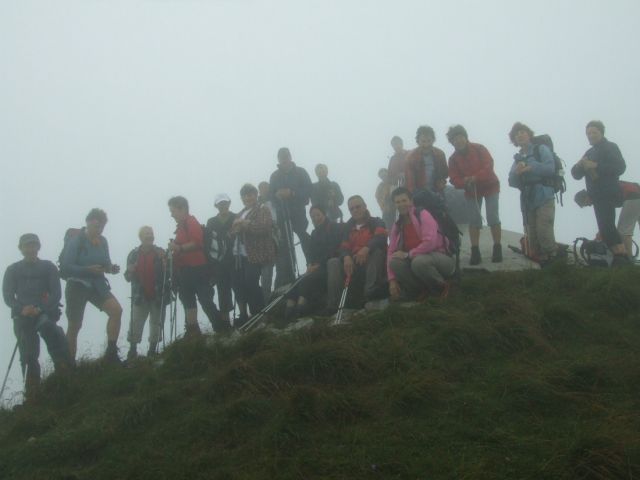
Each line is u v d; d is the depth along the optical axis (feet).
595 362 18.24
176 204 29.55
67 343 26.50
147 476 16.56
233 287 30.37
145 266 29.43
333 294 27.71
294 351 20.08
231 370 19.72
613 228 27.91
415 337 20.88
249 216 30.53
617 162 27.96
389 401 17.72
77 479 17.08
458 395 17.83
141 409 19.39
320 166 38.32
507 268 29.07
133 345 28.81
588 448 14.74
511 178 29.43
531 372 18.24
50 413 21.93
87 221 27.84
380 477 15.28
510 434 16.11
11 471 18.48
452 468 15.19
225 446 17.29
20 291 26.68
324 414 17.40
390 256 25.91
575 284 24.44
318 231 29.35
